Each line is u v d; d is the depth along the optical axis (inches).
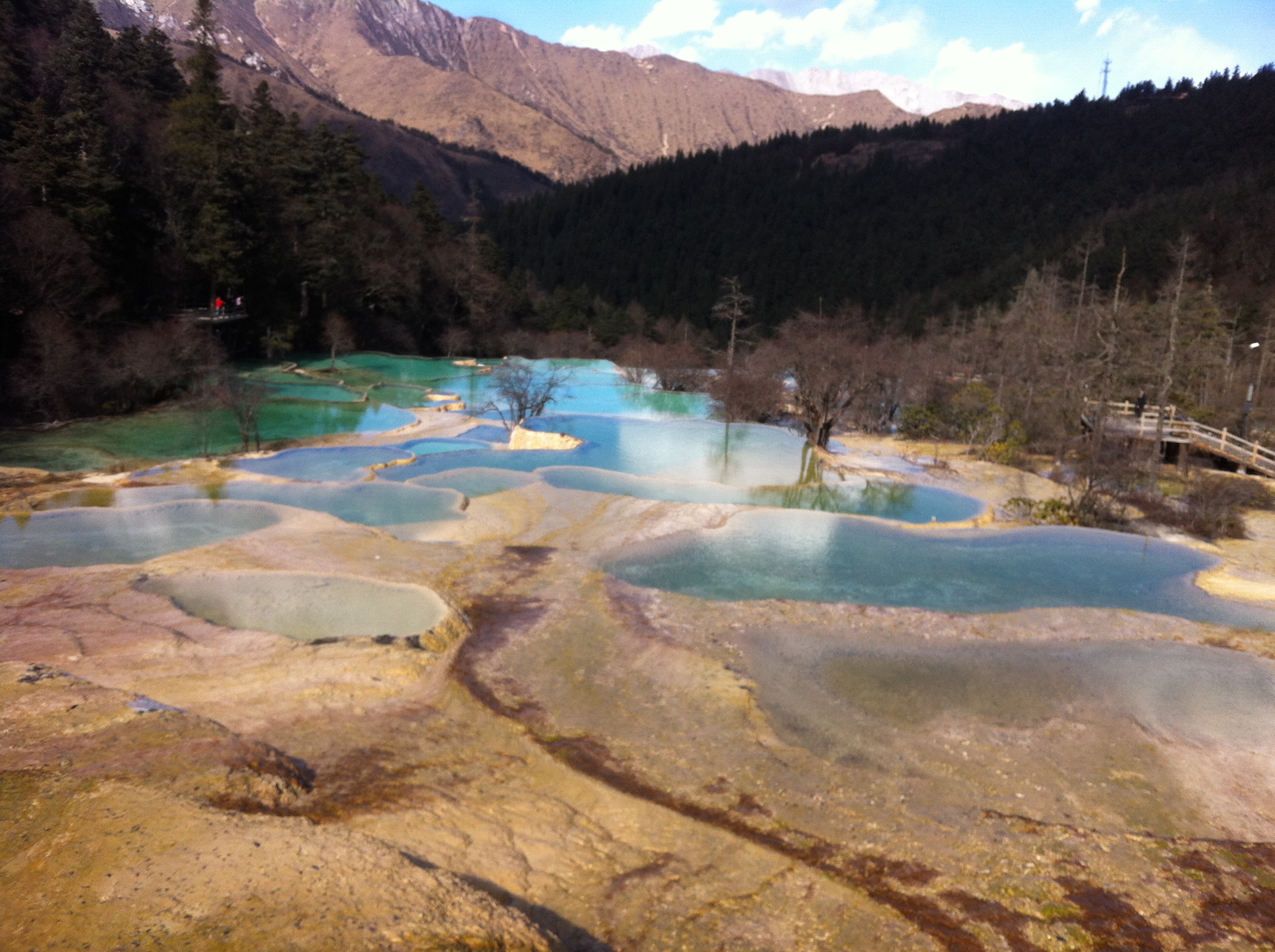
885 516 1094.4
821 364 1627.7
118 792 329.4
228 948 232.1
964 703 530.6
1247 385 2103.8
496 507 1007.0
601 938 298.2
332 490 1071.6
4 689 442.0
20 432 1477.6
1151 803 422.6
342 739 442.3
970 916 327.9
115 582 693.9
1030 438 1726.1
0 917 248.1
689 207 6530.5
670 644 605.6
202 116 2434.8
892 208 6008.9
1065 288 2942.9
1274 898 347.6
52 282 1668.3
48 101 2337.6
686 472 1373.0
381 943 239.8
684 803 405.1
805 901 331.6
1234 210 3523.6
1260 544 1028.5
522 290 4333.2
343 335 2603.3
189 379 1838.1
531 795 402.6
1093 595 776.3
